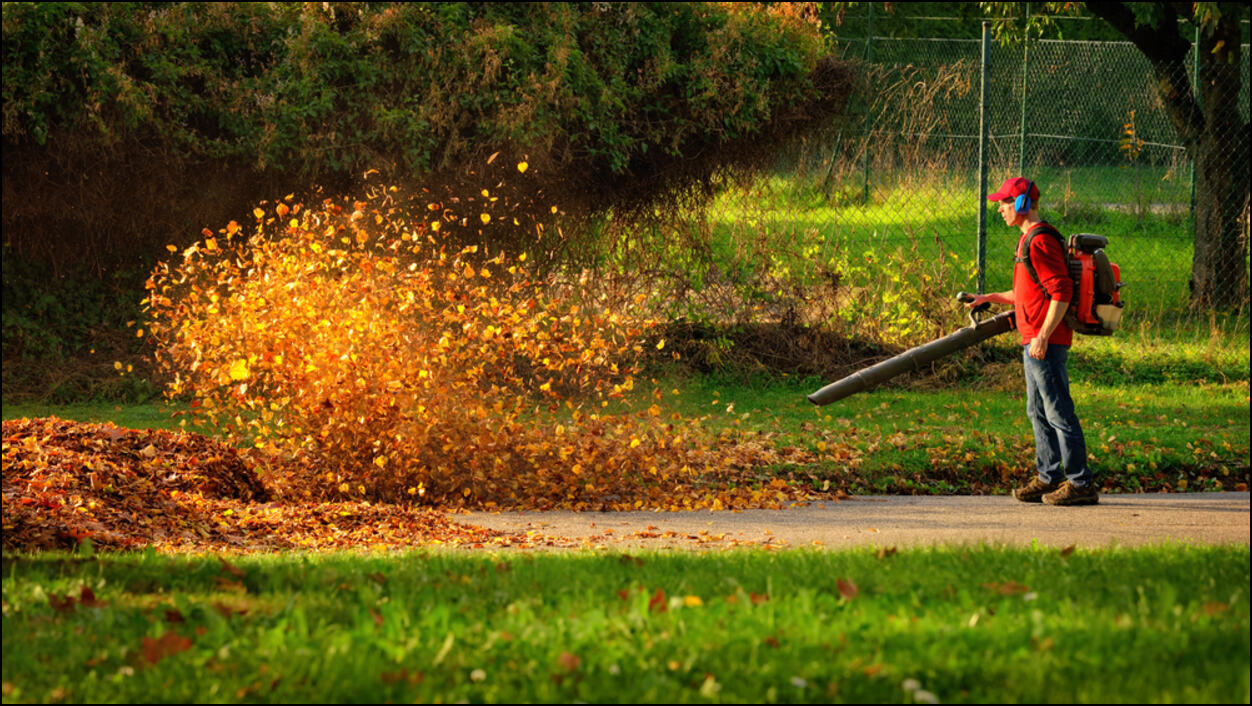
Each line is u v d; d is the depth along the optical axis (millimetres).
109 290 22672
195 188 20812
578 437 15602
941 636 6965
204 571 8867
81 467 12695
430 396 14422
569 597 8008
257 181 20969
